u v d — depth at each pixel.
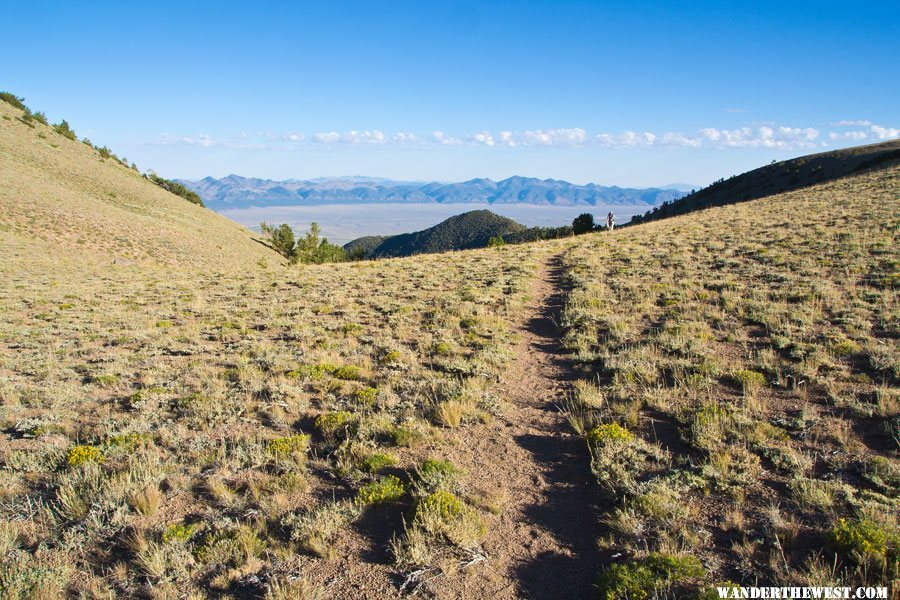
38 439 8.30
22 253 32.72
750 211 34.59
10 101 91.19
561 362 11.31
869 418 7.27
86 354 13.55
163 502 6.39
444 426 8.30
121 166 99.19
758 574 4.60
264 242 86.19
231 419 8.71
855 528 4.75
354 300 19.09
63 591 4.91
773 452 6.55
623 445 7.05
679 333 11.69
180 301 20.47
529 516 5.91
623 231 34.38
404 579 4.91
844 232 22.39
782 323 11.83
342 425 8.25
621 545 5.23
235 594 4.80
